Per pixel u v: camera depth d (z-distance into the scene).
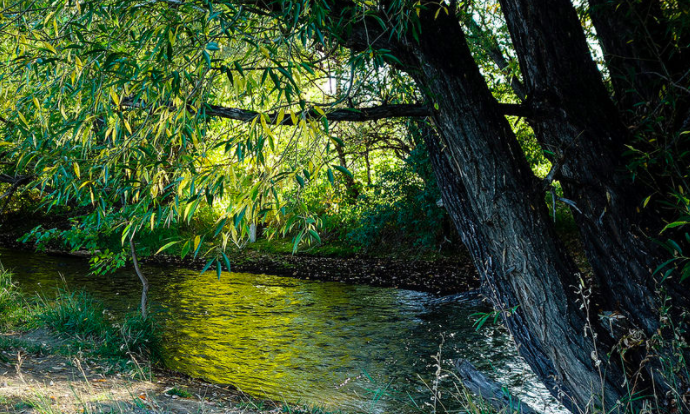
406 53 3.14
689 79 3.47
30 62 2.52
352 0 2.99
